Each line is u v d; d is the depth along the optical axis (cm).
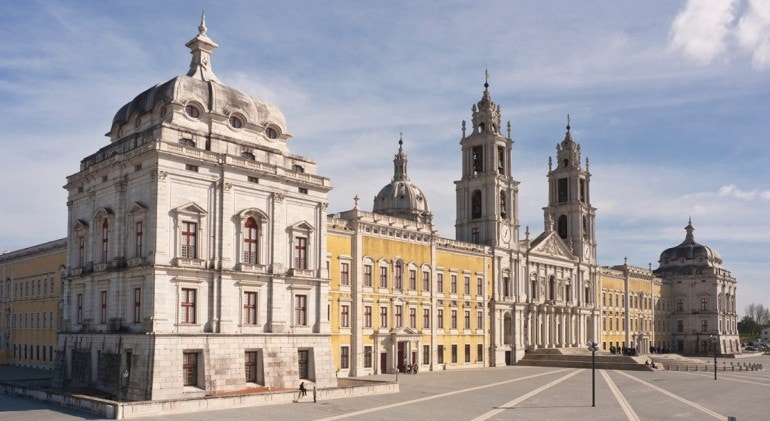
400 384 6956
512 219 10844
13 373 8281
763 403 5688
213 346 5459
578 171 12656
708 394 6322
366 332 8175
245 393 5328
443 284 9456
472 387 6719
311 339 6206
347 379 6881
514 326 10600
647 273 14988
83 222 6238
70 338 6169
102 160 5966
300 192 6331
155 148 5319
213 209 5678
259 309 5859
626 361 9862
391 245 8644
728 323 16000
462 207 10812
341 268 7969
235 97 6284
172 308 5325
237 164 5797
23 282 9988
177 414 4556
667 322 15712
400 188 12525
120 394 5256
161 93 5966
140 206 5459
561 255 11875
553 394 6131
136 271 5412
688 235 16588
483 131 10856
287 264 6147
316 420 4344
